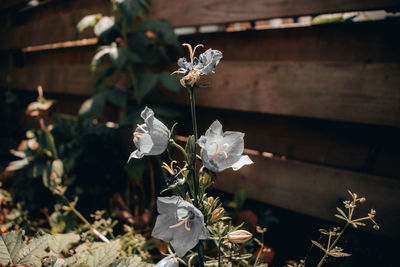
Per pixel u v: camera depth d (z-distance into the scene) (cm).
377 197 48
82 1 89
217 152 27
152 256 52
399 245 48
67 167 66
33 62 119
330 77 50
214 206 31
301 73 53
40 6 109
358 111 48
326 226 57
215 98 65
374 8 44
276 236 59
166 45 72
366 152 51
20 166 71
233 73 61
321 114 52
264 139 62
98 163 74
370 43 48
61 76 101
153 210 64
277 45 57
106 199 70
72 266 36
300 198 56
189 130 72
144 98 79
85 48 93
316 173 54
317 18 52
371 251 48
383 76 46
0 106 137
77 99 101
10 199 66
